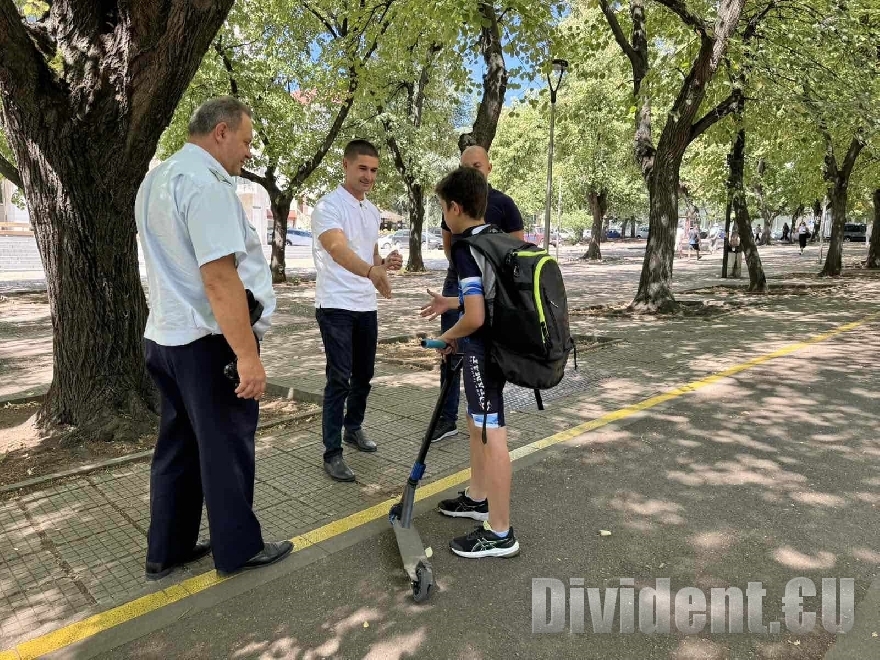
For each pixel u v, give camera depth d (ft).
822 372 20.75
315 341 27.81
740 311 36.47
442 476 12.36
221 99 8.50
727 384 19.25
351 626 7.79
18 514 10.72
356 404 13.66
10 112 12.70
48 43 12.71
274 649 7.39
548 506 10.94
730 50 32.50
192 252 8.10
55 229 13.44
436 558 9.38
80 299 13.75
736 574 8.85
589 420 15.71
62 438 13.65
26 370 22.57
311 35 52.90
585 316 34.78
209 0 12.30
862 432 14.67
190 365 8.27
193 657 7.26
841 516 10.52
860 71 34.76
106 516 10.66
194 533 9.20
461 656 7.25
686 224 96.07
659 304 35.45
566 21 46.06
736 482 11.90
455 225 9.53
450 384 9.75
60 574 8.95
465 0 22.02
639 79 35.86
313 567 9.11
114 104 12.88
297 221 143.23
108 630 7.72
